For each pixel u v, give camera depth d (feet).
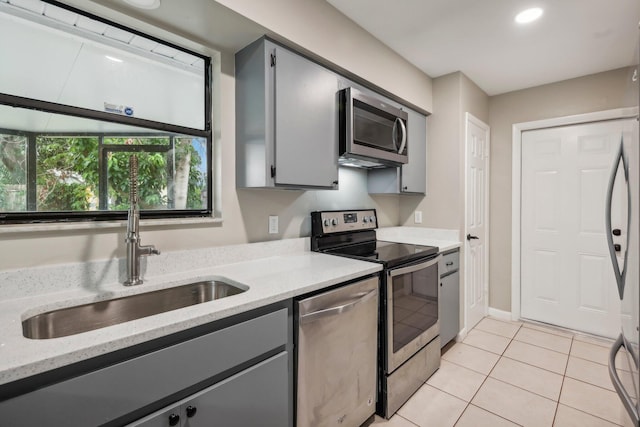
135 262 4.27
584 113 9.02
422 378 6.74
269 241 6.37
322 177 6.04
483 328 9.74
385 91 7.49
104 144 4.51
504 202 10.46
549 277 9.77
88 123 4.37
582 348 8.37
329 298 4.66
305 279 4.65
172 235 5.04
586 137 9.09
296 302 4.28
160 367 2.92
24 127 3.88
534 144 9.95
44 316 3.47
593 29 6.73
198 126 5.48
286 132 5.38
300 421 4.33
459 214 8.86
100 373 2.58
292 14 5.25
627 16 6.26
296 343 4.30
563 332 9.38
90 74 4.35
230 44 5.41
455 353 8.18
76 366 2.50
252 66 5.36
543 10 6.10
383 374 5.78
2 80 3.71
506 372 7.25
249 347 3.67
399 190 8.38
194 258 5.21
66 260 4.04
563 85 9.35
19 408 2.25
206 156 5.59
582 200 9.17
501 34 6.96
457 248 8.72
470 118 9.32
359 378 5.29
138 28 4.70
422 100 8.81
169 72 5.13
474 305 9.82
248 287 4.29
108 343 2.59
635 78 3.13
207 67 5.56
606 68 8.57
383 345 5.78
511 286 10.35
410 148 8.70
